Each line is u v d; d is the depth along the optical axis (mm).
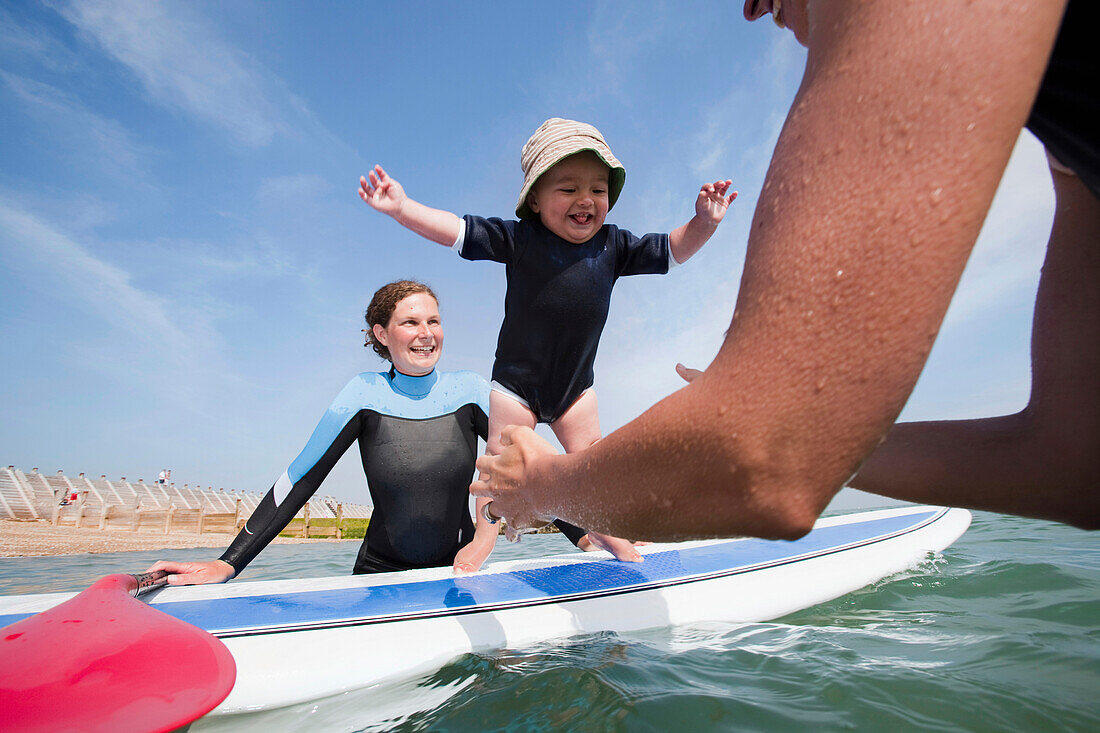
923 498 1032
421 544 3207
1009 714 1212
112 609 1686
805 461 530
